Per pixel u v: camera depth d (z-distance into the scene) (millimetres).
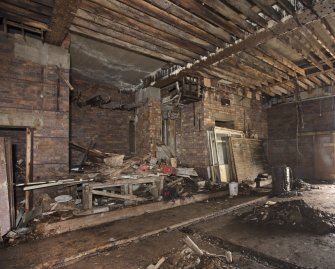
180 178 6082
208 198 5812
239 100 8242
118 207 4480
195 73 6180
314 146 8156
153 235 3623
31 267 2609
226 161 7230
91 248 3053
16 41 4023
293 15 3562
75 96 6543
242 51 4762
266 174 7855
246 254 2957
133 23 3811
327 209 4617
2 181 3539
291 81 7109
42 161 4180
